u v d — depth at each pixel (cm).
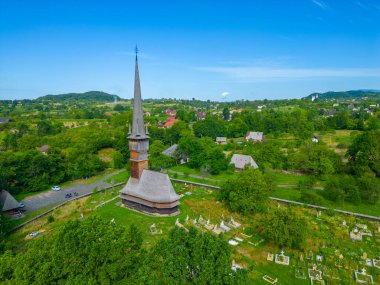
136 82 6738
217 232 5569
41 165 8581
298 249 5025
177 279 2272
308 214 6469
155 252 2636
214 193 7700
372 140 8956
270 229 4962
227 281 2284
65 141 12938
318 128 18138
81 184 9100
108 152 12975
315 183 8450
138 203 6625
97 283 2625
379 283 4125
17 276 2455
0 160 8231
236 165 10150
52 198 7794
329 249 4984
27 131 15550
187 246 2605
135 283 2536
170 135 15812
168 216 6322
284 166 10131
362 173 8488
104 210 6719
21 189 8275
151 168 10375
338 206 6962
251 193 6341
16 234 5600
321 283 4119
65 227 2850
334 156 9762
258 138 15638
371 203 7162
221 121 19725
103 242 2783
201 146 10806
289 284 4112
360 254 4875
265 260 4697
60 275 2511
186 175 9538
